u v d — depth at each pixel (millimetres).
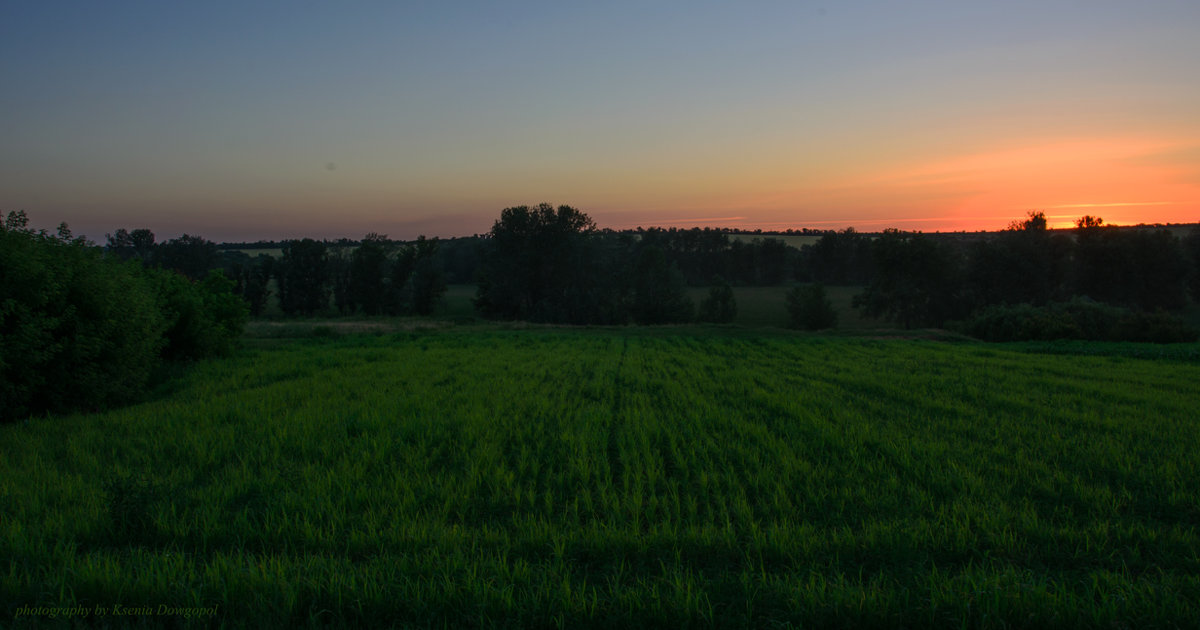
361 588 5078
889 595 4918
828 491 7746
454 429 11453
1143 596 4840
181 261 85688
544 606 4941
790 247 136625
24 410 12180
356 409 13078
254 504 7309
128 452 9539
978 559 5883
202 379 17531
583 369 21047
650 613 4789
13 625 4570
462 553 5816
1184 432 10875
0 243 12031
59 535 6137
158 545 6145
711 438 10664
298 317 76750
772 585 5230
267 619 4668
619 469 9023
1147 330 38250
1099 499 7230
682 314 72188
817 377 18766
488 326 46125
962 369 20625
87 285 13484
